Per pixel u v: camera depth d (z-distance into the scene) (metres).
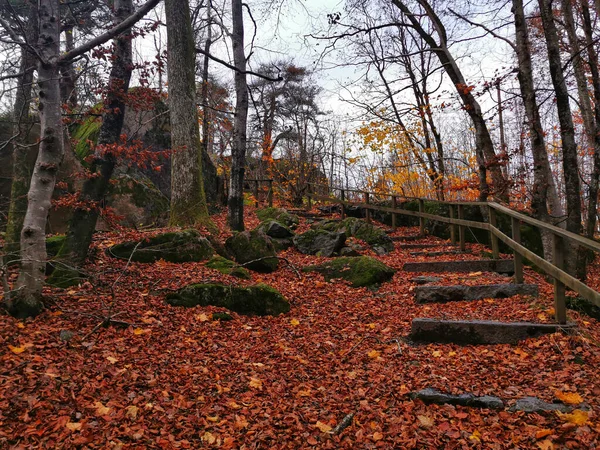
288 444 3.27
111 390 3.71
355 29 13.42
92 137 12.33
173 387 3.96
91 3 10.88
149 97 6.90
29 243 4.82
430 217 12.47
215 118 21.89
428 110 16.91
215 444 3.20
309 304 7.10
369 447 3.26
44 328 4.60
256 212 16.83
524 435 3.31
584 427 3.26
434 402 3.90
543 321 5.33
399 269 9.35
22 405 3.25
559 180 24.92
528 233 11.76
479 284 7.30
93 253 7.07
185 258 7.88
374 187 20.53
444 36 12.76
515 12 10.05
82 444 2.96
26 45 4.47
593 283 10.44
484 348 5.06
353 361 4.95
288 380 4.41
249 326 5.80
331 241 10.61
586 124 12.63
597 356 4.41
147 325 5.25
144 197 11.91
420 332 5.44
